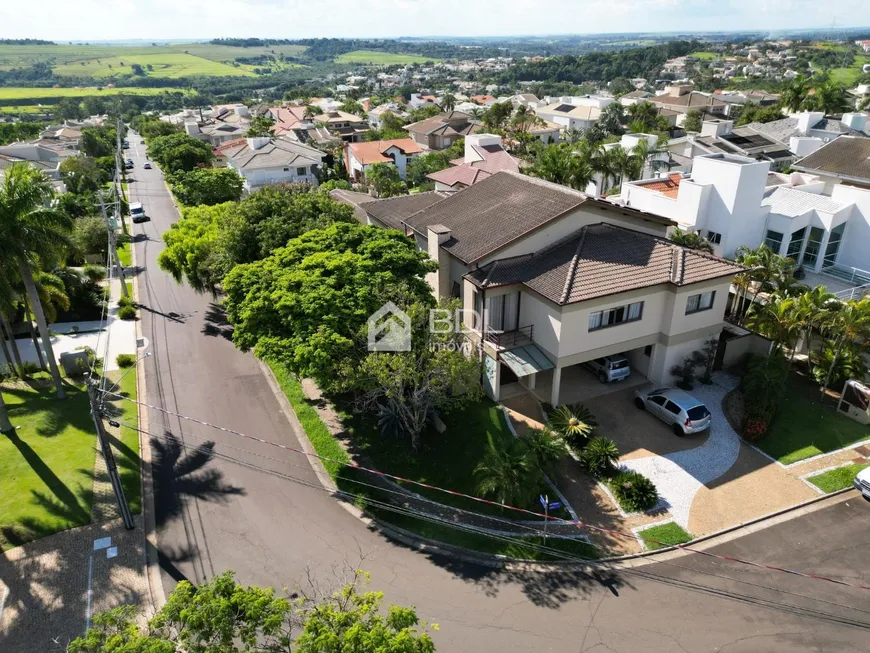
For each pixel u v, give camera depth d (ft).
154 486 81.66
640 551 68.95
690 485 78.74
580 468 82.43
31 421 95.45
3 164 252.21
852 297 117.80
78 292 143.33
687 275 92.27
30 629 59.88
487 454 78.43
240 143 327.06
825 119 232.94
